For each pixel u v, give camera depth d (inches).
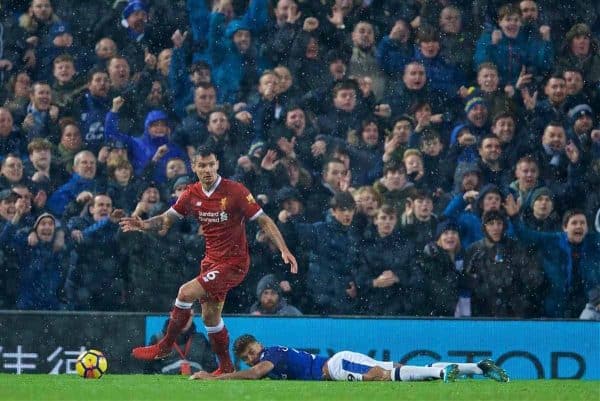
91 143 1786.4
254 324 1524.4
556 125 1823.3
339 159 1758.1
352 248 1653.5
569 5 1955.0
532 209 1752.0
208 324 1233.4
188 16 1897.1
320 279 1644.9
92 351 1221.7
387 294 1644.9
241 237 1205.1
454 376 1110.4
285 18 1877.5
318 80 1851.6
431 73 1873.8
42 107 1797.5
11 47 1857.8
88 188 1721.2
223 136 1772.9
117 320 1521.9
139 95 1831.9
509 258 1681.8
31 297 1630.2
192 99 1849.2
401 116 1806.1
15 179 1702.8
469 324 1553.9
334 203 1664.6
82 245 1643.7
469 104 1838.1
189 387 1018.1
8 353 1504.7
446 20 1907.0
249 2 1884.8
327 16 1894.7
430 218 1681.8
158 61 1861.5
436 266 1652.3
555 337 1566.2
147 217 1688.0
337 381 1158.3
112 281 1638.8
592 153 1845.5
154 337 1520.7
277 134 1771.7
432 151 1788.9
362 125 1817.2
